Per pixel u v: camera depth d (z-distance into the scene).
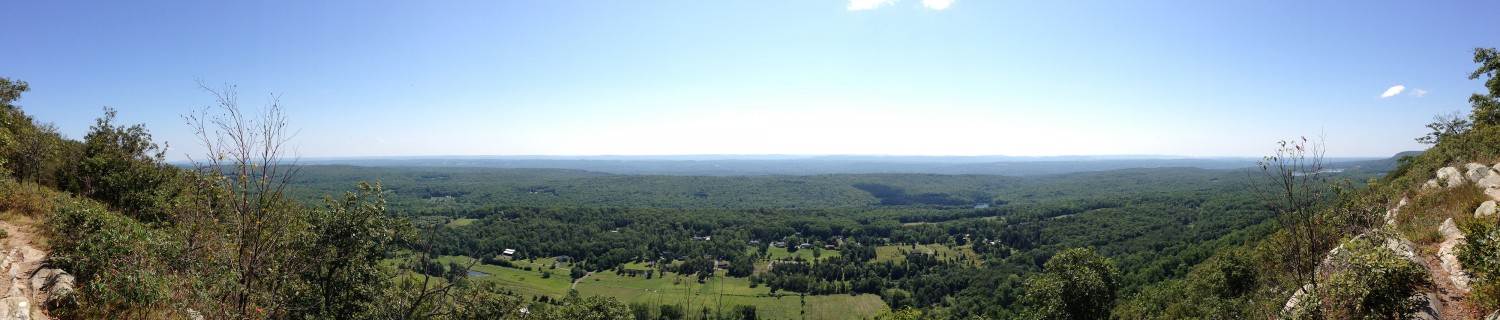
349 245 16.94
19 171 24.56
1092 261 30.00
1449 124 40.88
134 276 12.52
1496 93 28.36
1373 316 11.25
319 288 19.17
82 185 25.77
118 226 14.11
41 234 15.67
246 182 11.41
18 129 27.11
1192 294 33.97
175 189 23.83
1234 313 25.59
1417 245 15.83
